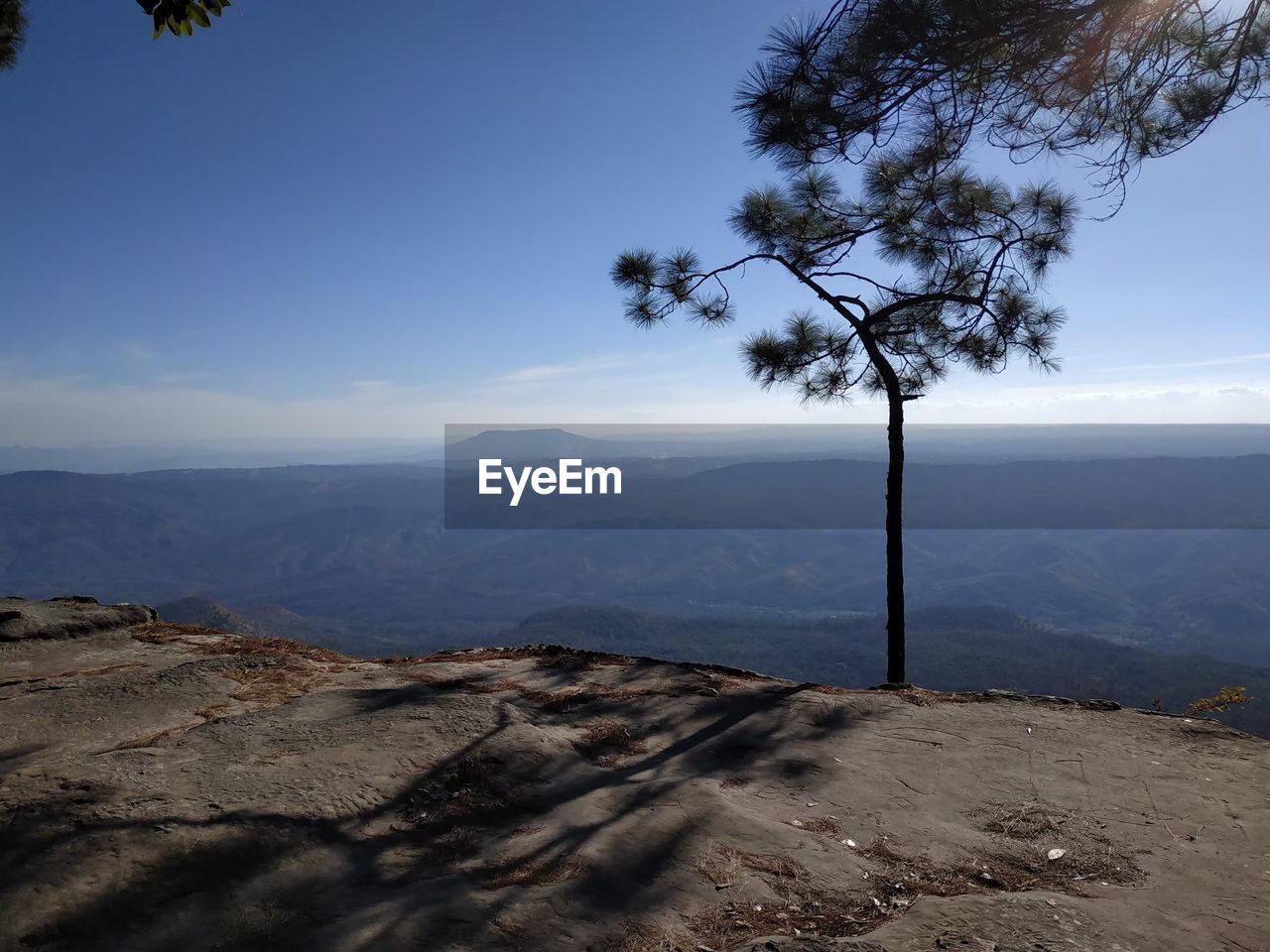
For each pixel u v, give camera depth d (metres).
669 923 2.54
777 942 2.32
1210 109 4.68
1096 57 4.09
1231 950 2.51
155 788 3.11
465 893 2.58
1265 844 3.34
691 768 4.03
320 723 4.14
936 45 3.69
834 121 4.15
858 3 3.73
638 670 5.77
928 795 3.82
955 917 2.58
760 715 4.89
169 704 4.48
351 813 3.07
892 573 7.86
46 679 4.96
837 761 4.22
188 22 4.14
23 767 3.37
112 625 6.54
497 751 3.83
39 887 2.36
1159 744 4.56
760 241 8.89
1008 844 3.32
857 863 3.08
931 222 8.08
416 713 4.32
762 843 3.15
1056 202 7.96
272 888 2.52
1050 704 5.34
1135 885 2.97
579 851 2.94
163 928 2.26
